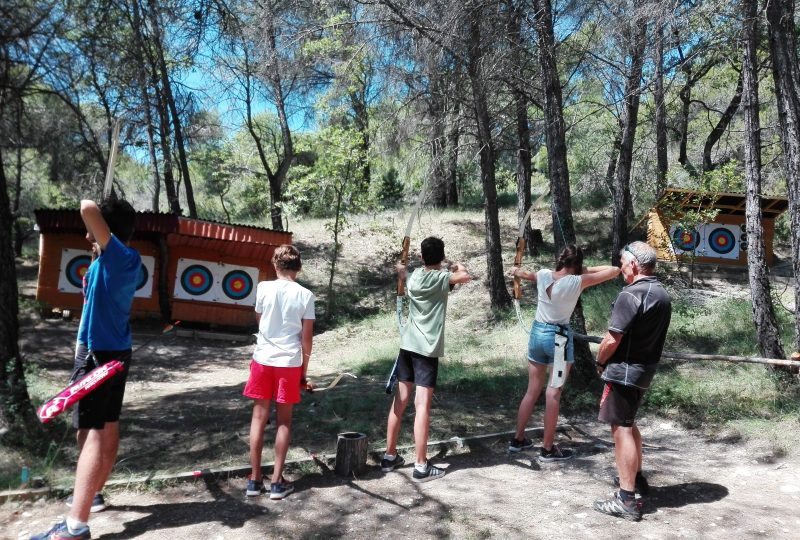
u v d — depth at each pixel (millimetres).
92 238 3725
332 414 6484
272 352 4320
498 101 14359
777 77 6566
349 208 18141
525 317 13523
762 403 6531
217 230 15531
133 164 27594
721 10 7551
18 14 6516
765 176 16531
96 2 8109
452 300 16188
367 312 17266
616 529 3846
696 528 3848
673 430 6102
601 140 20672
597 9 9367
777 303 11453
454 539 3742
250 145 29656
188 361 12695
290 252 4504
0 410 4711
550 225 23062
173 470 4660
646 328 4023
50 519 3834
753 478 4766
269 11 13453
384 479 4727
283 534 3781
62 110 9570
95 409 3566
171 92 19391
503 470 4969
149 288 15828
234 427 6039
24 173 22172
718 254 17000
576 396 6734
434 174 14328
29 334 13539
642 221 18453
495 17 10289
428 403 4801
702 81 19516
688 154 22844
